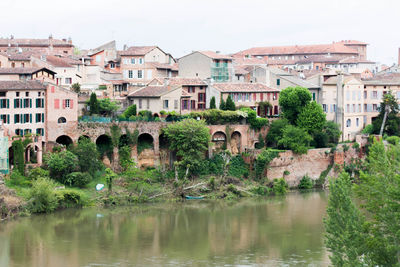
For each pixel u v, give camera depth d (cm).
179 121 14688
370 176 8175
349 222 7894
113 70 19275
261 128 15800
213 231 11338
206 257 9994
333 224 8094
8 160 12462
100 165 13612
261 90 16725
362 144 16050
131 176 13762
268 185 14412
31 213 11894
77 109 13838
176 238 10919
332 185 8212
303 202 13525
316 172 15312
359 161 15775
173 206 13012
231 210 12781
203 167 14300
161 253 10138
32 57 16525
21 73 14688
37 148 13062
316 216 12338
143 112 15162
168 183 13912
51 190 12062
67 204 12388
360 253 7769
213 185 13925
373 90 18288
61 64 16912
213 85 16312
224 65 17912
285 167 14875
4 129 12438
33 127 13300
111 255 9988
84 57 18912
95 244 10481
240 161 14875
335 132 16400
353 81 17562
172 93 15275
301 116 15700
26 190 12094
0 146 12356
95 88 16988
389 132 17400
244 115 15488
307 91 15788
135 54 18488
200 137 14162
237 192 13975
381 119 17350
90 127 13850
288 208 12988
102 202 12731
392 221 7694
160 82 16462
